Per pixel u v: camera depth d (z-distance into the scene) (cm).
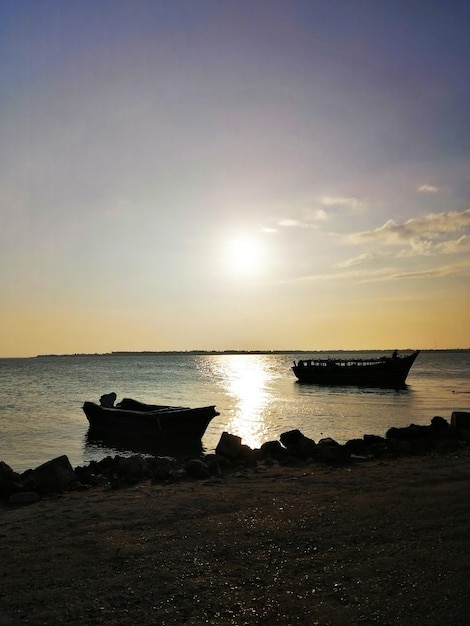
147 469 1368
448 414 3562
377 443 1677
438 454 1520
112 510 975
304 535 791
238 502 1002
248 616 546
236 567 674
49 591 617
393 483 1123
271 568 667
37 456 2211
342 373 7075
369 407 4097
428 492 1028
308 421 3238
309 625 525
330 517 881
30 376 10631
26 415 3812
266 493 1075
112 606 576
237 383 7975
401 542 744
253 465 1441
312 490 1089
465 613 536
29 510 1012
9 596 607
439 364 16612
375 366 6738
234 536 797
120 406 3200
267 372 12888
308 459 1468
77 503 1051
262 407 4175
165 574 657
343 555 703
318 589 602
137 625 534
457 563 659
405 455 1523
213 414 2622
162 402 4762
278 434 2733
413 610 546
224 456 1509
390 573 638
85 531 848
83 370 14112
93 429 2900
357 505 951
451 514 872
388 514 885
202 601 582
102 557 723
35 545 785
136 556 722
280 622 532
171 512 945
